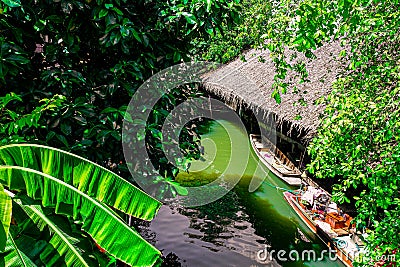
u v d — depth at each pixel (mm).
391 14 4125
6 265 1948
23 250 2078
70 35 3594
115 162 4086
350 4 3861
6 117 3359
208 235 8555
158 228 8727
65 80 3559
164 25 3875
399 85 4223
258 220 9383
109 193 2432
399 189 4398
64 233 2234
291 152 13508
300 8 3936
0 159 2219
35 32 3619
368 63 4996
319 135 4941
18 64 3566
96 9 3502
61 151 2311
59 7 3615
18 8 3301
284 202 10453
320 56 11422
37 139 3455
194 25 4000
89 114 3535
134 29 3588
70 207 2238
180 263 7430
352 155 4375
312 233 8703
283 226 9141
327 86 9734
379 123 4242
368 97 4469
